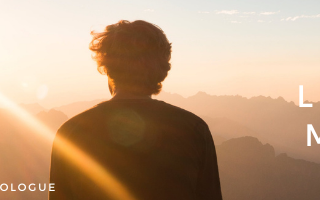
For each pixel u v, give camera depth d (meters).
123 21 2.00
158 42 1.92
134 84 1.91
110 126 1.86
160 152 1.83
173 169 1.83
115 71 1.89
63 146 1.88
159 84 1.99
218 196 1.99
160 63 1.94
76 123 1.91
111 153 1.82
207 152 1.93
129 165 1.81
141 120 1.86
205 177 1.93
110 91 2.09
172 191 1.81
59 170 1.86
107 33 1.95
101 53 1.92
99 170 1.82
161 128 1.86
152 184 1.81
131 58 1.87
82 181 1.83
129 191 1.79
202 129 1.94
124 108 1.88
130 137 1.84
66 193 1.84
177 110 1.96
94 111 1.92
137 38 1.88
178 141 1.85
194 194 1.90
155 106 1.92
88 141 1.85
